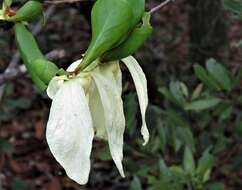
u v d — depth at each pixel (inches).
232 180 54.1
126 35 19.2
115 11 18.7
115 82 20.0
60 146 19.0
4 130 76.3
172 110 41.7
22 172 71.2
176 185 37.3
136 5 19.1
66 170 19.0
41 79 19.8
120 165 19.9
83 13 30.9
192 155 38.6
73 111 19.2
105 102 19.9
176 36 67.3
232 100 39.4
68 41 82.8
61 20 86.1
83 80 19.6
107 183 64.4
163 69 56.4
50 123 19.2
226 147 46.3
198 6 54.4
